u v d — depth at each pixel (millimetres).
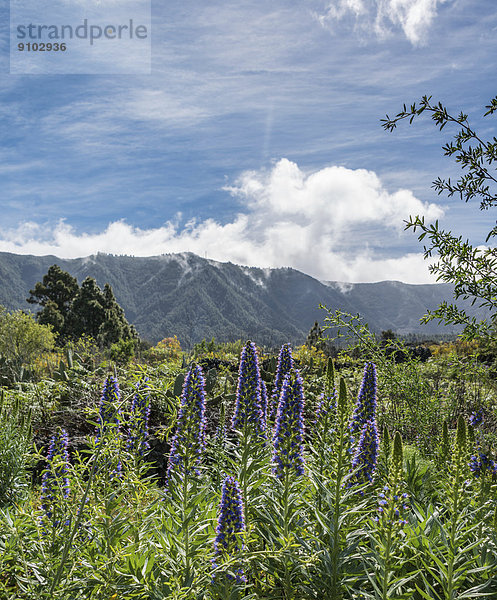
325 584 3383
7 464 5527
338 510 3514
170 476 3979
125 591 3162
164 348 29891
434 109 4363
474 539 3447
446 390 7711
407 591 3123
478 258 4406
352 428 3939
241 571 3043
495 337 4461
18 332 25422
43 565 3291
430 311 4594
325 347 15469
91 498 3607
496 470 3814
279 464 3691
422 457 6547
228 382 13359
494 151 4262
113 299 64062
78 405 10953
